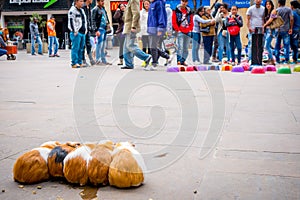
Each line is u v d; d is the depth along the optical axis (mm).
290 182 2861
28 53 23469
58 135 4121
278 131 4227
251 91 7023
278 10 12914
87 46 11992
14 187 2855
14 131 4332
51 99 6367
